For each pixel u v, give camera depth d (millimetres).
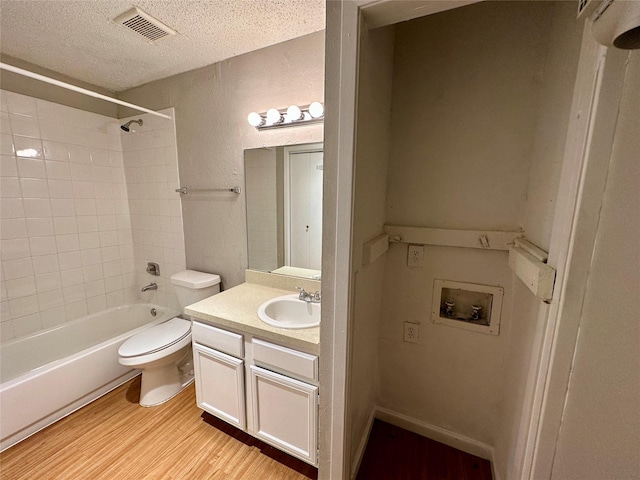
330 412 1085
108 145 2383
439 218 1359
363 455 1408
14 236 1917
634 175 574
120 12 1369
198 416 1681
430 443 1484
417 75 1309
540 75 1106
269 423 1318
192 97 2004
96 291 2385
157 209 2361
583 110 617
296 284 1756
